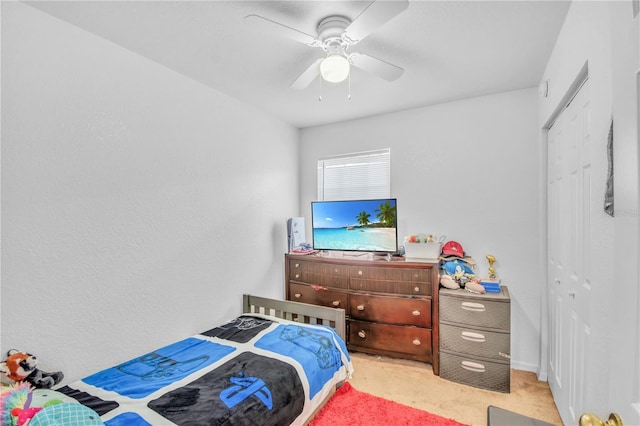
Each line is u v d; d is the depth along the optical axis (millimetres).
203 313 2477
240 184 2863
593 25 1284
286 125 3521
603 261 1173
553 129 2215
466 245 2883
